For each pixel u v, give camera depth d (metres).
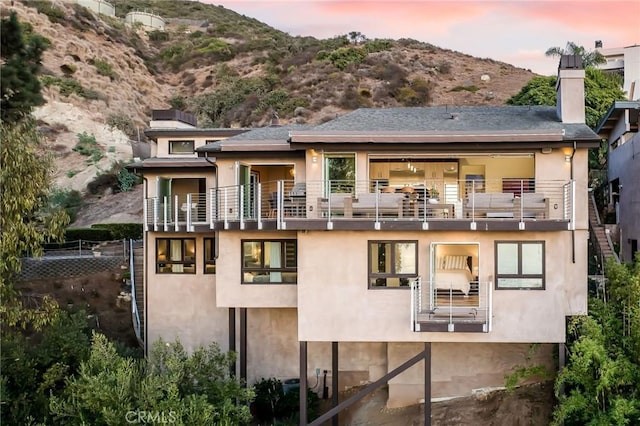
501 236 16.78
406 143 17.34
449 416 19.78
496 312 16.75
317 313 17.14
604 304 17.33
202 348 18.55
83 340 19.00
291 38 102.25
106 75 75.81
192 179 24.38
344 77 76.62
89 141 57.44
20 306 18.62
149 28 105.00
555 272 16.62
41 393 17.36
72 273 30.73
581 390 17.50
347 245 17.09
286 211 18.67
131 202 45.31
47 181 19.08
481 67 86.25
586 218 17.34
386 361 22.00
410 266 16.97
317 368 22.56
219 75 85.75
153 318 23.72
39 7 81.19
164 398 16.53
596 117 37.06
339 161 18.16
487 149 17.48
